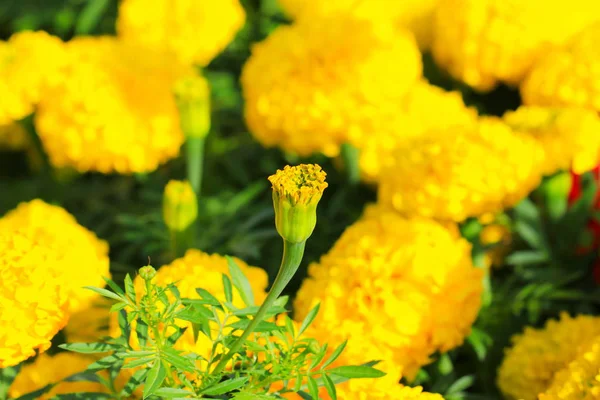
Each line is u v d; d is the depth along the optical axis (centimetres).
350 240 110
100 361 100
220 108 129
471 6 121
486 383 112
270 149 126
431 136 114
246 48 133
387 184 114
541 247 116
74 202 128
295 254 94
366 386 103
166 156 121
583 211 116
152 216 120
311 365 98
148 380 96
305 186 93
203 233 120
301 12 126
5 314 101
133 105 120
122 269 117
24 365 109
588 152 113
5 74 121
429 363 110
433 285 107
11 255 103
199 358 99
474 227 114
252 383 98
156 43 125
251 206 124
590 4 123
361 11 125
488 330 113
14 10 136
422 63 129
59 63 121
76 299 108
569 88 117
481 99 128
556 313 115
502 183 111
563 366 107
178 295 98
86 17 133
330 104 115
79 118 119
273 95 116
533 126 114
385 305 106
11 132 131
